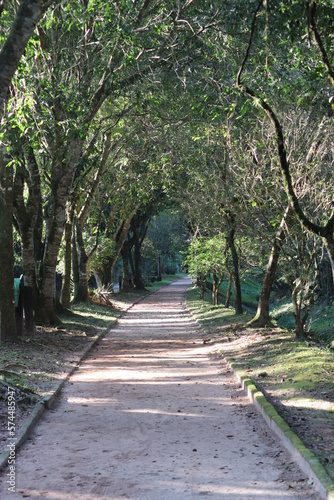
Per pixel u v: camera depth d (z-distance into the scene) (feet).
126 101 74.33
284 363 42.11
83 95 53.52
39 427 28.09
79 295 105.29
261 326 64.13
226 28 54.08
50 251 67.77
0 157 50.49
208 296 154.30
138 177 99.09
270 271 63.87
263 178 51.62
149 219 184.24
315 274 53.21
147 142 88.69
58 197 66.59
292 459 22.48
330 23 30.48
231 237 74.43
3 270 51.42
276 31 36.68
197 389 37.14
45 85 50.08
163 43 56.95
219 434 26.61
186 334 72.13
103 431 27.35
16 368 40.34
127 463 22.54
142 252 201.36
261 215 54.49
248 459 22.80
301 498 18.67
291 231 50.31
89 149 70.44
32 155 63.72
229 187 59.93
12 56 25.67
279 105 50.78
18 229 68.18
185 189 83.35
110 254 115.34
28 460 23.09
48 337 58.44
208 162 70.85
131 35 48.39
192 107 60.59
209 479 20.62
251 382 36.17
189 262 127.24
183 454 23.61
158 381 40.09
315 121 48.96
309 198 47.26
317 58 44.86
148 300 150.92
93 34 53.26
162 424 28.58
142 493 19.38
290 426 26.30
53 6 48.39
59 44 54.34
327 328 81.56
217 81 57.82
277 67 50.31
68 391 36.73
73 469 21.91
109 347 59.47
